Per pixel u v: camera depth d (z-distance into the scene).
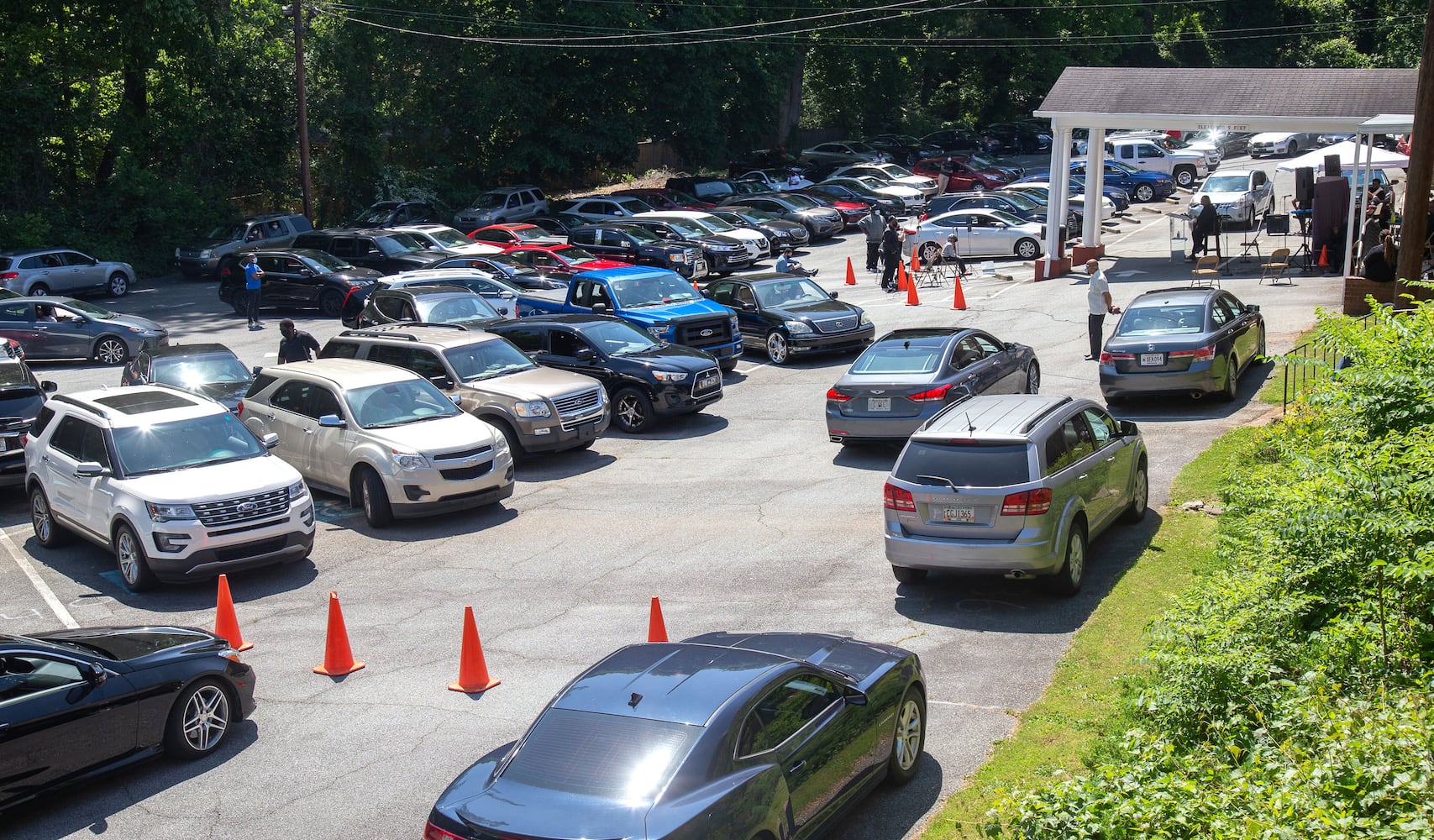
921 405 16.30
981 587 11.62
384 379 16.41
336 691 10.24
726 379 23.00
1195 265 30.30
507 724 9.35
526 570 13.30
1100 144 32.94
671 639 10.79
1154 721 7.70
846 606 11.38
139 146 43.91
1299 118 27.75
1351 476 8.45
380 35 47.25
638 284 23.36
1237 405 17.61
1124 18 75.31
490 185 52.66
